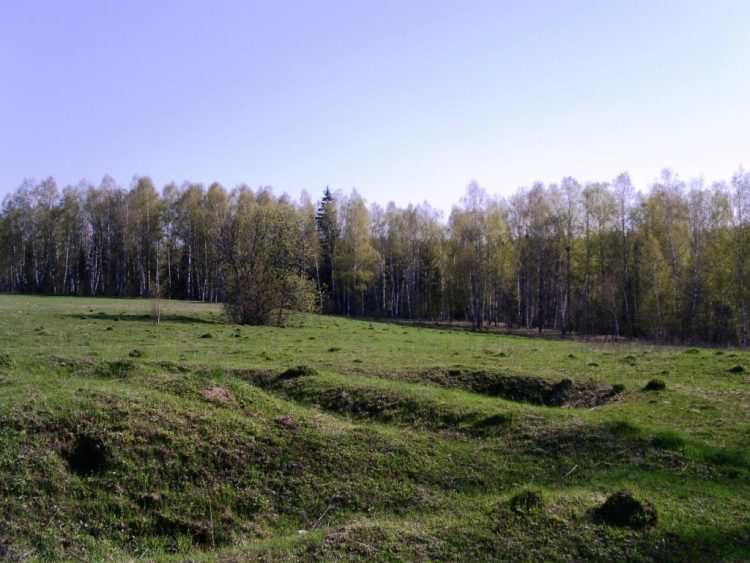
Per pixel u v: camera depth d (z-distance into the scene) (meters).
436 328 63.41
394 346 34.31
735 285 47.66
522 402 20.33
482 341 42.84
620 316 63.19
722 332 51.59
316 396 18.98
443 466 13.73
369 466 13.53
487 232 68.44
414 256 85.56
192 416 14.53
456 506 11.71
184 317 47.81
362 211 79.69
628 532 9.74
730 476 12.23
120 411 13.80
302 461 13.57
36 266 93.44
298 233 48.62
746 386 19.17
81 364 19.30
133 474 12.12
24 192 94.19
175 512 11.48
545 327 71.81
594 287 65.56
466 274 69.69
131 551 10.33
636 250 64.12
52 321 39.38
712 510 10.72
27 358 19.33
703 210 54.09
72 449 12.40
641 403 17.77
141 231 89.69
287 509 12.00
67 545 10.19
